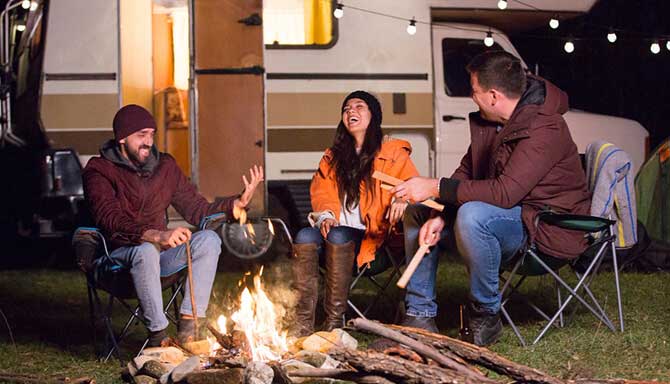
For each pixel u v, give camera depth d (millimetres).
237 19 7766
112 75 7703
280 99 7836
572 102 10016
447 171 8086
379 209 4730
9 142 8031
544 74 9695
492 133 4516
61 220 7711
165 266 4281
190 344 4074
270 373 3451
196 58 7738
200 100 7750
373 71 7949
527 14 8328
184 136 8688
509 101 4297
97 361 4395
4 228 8828
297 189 7832
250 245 7762
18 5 8094
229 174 7785
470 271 4258
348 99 4887
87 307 6129
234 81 7777
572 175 4379
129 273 4199
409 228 4375
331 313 4598
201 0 7730
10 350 4699
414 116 8008
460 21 8344
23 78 8422
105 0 7715
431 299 4355
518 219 4281
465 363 3469
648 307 5539
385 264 4891
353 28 7934
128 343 4883
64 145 7664
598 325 4855
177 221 7965
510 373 3363
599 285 6441
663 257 7180
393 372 3213
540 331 4734
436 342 3520
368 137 4855
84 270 4340
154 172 4520
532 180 4211
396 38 7996
